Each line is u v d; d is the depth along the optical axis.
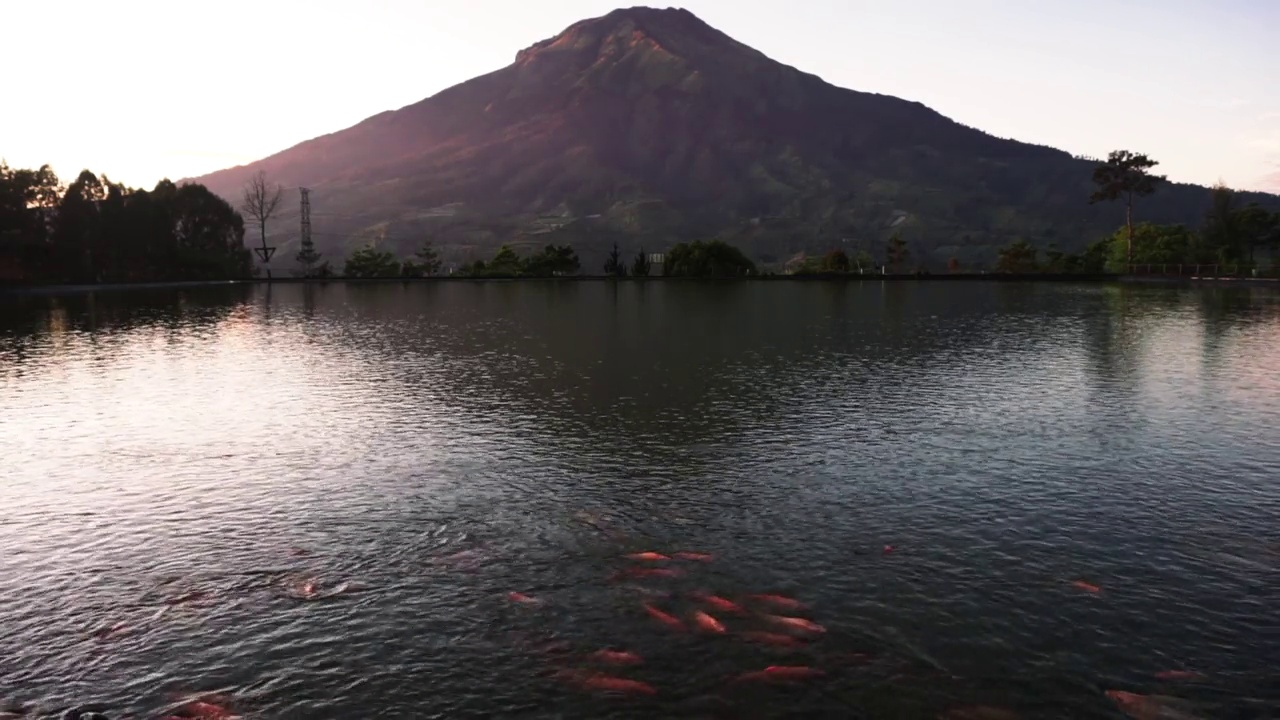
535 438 12.20
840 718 5.32
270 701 5.57
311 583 7.28
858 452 11.34
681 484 9.95
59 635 6.46
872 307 37.84
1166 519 8.73
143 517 8.97
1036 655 6.05
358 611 6.78
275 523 8.73
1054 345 22.62
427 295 51.16
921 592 7.03
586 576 7.36
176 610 6.83
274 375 18.22
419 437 12.32
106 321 32.56
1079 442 11.88
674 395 15.44
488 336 25.89
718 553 7.84
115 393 16.16
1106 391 15.70
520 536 8.30
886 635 6.31
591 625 6.48
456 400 15.10
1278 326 27.14
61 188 67.62
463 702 5.52
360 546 8.08
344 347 23.20
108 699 5.61
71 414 14.16
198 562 7.75
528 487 9.84
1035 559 7.71
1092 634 6.35
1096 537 8.25
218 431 12.81
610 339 24.80
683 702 5.48
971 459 10.98
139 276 72.06
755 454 11.26
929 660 5.98
